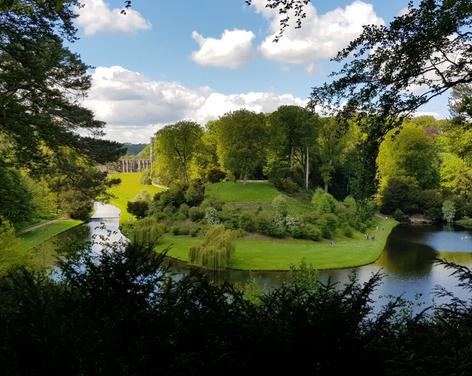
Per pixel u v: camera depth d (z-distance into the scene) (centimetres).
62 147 1834
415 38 664
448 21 614
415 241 4962
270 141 6606
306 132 6338
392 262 3781
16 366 304
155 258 475
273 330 390
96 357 319
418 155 7356
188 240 4647
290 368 384
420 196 7012
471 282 486
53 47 1603
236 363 370
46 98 1619
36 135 1594
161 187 10594
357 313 412
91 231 5350
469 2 589
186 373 357
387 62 716
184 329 388
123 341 378
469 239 5091
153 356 361
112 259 463
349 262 3697
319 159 7444
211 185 6875
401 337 401
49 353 313
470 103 1202
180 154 7412
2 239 2102
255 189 6456
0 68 1509
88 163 1920
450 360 330
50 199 5759
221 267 3456
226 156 6719
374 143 810
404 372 340
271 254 3981
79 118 1795
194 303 431
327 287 463
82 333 339
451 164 6994
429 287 2867
